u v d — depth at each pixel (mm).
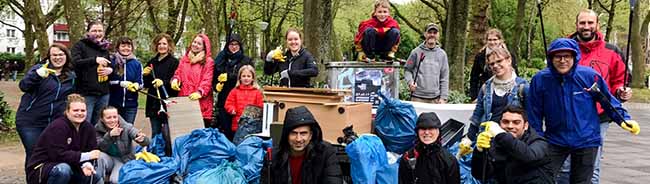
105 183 6332
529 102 5258
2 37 65250
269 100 6520
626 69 5711
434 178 5008
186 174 6055
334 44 27906
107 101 7465
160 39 7910
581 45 6145
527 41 32188
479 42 16953
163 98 7613
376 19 7445
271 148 5352
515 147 4711
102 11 23734
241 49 7645
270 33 42625
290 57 7516
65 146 5895
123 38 7723
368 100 7000
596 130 5070
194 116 7016
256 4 35688
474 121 6066
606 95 5051
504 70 5781
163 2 26891
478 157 5004
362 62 7070
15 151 10008
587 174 5082
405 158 5180
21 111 6641
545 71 5145
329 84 7129
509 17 32875
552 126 5141
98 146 6418
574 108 5000
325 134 5973
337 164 5078
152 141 7027
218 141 6180
